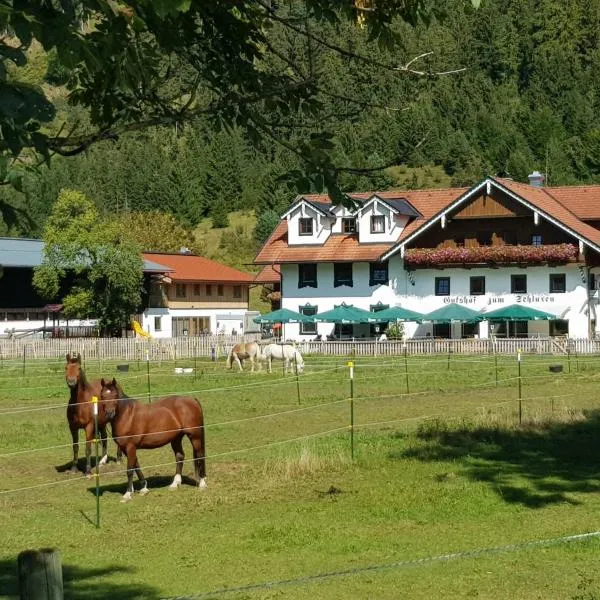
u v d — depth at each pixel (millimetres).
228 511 15281
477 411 27188
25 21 4590
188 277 81625
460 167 154875
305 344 58844
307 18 7082
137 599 10539
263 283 76000
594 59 192500
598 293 64750
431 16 7199
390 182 117500
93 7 4840
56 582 4840
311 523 14141
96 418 14812
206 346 58562
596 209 69125
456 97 174250
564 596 10328
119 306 68312
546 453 19953
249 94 7172
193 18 6680
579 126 174500
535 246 62625
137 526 14352
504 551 11055
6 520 14898
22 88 4516
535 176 74688
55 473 19203
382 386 36750
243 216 148125
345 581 11102
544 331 64000
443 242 66312
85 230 66875
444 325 66312
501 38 196500
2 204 4832
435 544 12734
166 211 146125
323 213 69250
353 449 20141
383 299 68188
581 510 14633
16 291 71000
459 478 17391
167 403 17016
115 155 150500
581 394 31906
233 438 23516
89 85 6754
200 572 11664
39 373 46844
